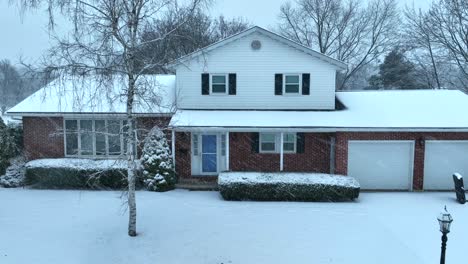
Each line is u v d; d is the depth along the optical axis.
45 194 16.64
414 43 39.75
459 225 13.36
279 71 19.47
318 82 19.50
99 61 10.68
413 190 18.42
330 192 16.23
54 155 19.31
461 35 33.91
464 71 34.75
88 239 11.66
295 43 19.09
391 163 18.58
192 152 19.44
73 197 16.16
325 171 19.17
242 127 17.42
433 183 18.64
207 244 11.45
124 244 11.34
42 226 12.68
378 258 10.69
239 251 11.02
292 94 19.58
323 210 14.94
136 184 17.78
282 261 10.44
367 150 18.50
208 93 19.62
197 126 17.44
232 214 14.21
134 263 10.26
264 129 17.47
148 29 11.28
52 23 10.96
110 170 17.42
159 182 17.25
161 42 11.52
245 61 19.44
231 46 19.39
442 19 34.97
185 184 18.59
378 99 21.09
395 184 18.70
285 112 19.23
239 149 19.34
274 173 17.22
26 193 16.80
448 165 18.52
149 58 11.48
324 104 19.61
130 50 10.86
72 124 19.09
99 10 10.55
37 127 19.12
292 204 15.81
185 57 17.16
